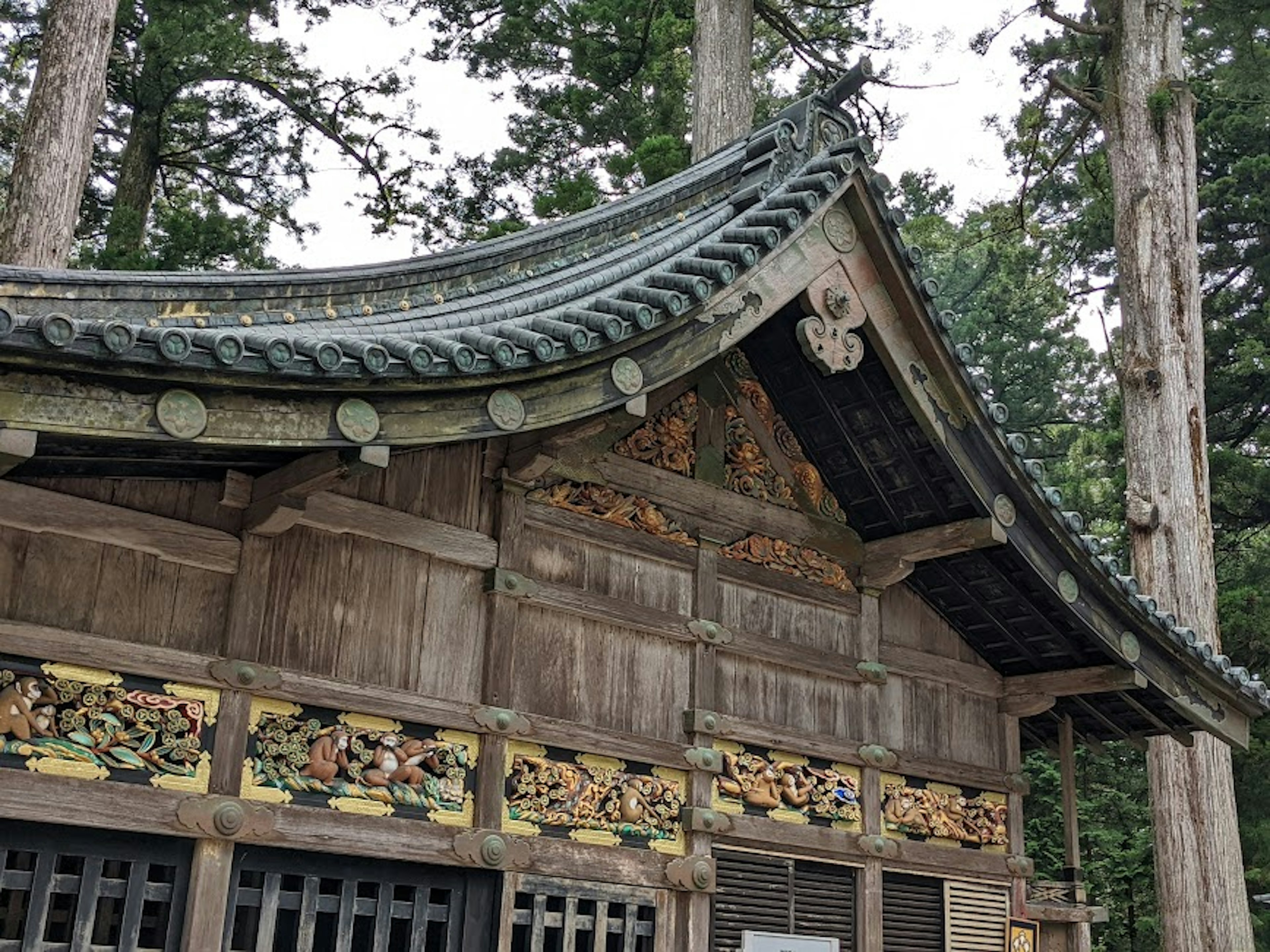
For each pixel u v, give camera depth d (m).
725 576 8.70
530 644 7.63
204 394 5.21
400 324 7.16
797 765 8.77
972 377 8.21
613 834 7.71
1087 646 9.52
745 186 8.82
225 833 6.09
